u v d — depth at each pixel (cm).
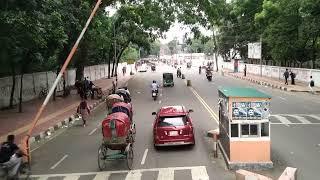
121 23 6319
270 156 1636
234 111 1509
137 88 5203
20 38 2234
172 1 4909
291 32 5256
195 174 1455
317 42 5244
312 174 1422
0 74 3372
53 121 2670
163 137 1825
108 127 1579
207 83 5778
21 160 1424
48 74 4419
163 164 1611
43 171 1590
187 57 18488
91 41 4372
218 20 4959
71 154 1855
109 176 1483
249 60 8800
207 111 2956
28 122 2636
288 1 5253
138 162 1658
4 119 2759
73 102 3747
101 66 7762
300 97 3866
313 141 1934
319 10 4325
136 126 2467
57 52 3672
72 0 3316
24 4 2019
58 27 2767
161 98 3953
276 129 2245
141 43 6831
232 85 5344
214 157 1688
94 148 1956
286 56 5528
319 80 4744
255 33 7681
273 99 3703
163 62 18425
